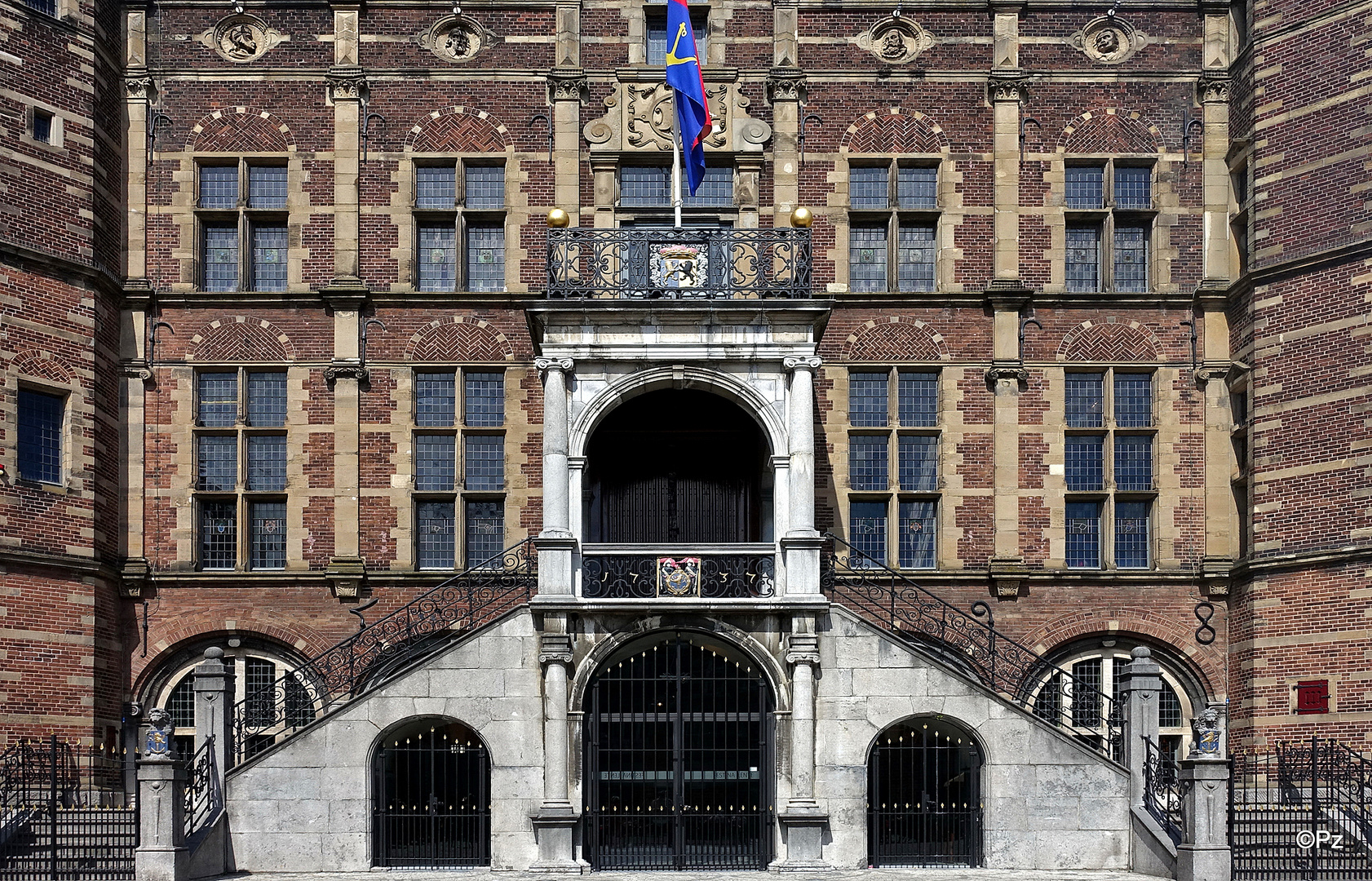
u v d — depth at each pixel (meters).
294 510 24.67
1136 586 24.77
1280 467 23.50
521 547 24.70
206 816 20.42
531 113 25.61
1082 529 25.12
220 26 25.61
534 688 21.23
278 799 20.86
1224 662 24.53
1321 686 22.53
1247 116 24.72
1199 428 25.16
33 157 23.36
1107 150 25.69
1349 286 22.92
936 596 23.44
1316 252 23.33
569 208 25.34
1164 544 24.86
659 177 25.67
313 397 24.92
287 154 25.41
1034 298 25.22
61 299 23.50
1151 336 25.30
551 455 21.62
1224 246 25.44
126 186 25.25
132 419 24.77
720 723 21.66
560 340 21.89
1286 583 23.16
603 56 25.75
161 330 25.02
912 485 25.05
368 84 25.56
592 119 25.61
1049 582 24.69
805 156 25.58
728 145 25.52
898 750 22.25
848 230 25.47
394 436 24.91
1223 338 25.27
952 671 21.23
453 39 25.77
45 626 22.69
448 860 21.52
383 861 21.12
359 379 24.94
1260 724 23.22
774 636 21.31
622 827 21.45
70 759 22.62
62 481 23.33
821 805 21.02
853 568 24.75
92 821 20.53
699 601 21.17
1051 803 21.06
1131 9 25.89
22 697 22.34
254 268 25.48
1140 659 21.30
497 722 21.19
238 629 24.33
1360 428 22.56
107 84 24.81
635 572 21.58
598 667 21.41
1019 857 20.97
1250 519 23.98
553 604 21.14
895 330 25.20
